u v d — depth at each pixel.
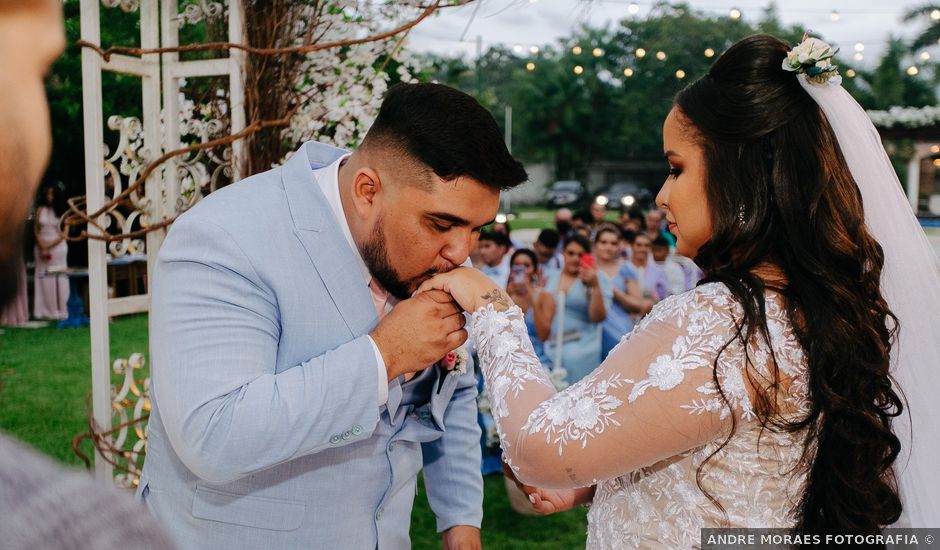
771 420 1.29
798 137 1.33
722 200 1.37
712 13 26.59
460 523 2.05
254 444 1.38
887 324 1.56
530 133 41.41
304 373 1.44
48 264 10.41
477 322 1.54
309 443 1.42
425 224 1.53
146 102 2.93
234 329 1.46
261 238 1.54
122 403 3.00
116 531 0.41
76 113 10.71
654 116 38.31
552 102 40.41
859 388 1.28
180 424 1.42
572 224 8.00
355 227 1.62
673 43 27.17
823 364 1.26
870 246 1.37
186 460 1.44
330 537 1.62
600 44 38.78
